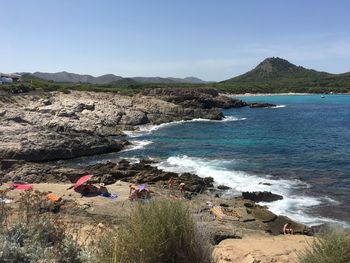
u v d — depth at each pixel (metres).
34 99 58.03
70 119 49.00
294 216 18.00
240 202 19.58
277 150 35.41
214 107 86.00
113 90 81.69
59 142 33.59
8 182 22.91
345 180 24.30
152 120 60.44
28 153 31.58
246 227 15.89
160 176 24.33
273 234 15.21
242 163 29.73
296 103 112.25
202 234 6.14
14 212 7.78
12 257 5.03
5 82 83.44
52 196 17.11
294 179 24.73
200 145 38.97
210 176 25.78
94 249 5.96
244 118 68.56
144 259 5.55
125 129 51.25
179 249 5.76
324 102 116.25
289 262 10.30
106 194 18.59
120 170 26.44
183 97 80.19
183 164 29.80
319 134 46.91
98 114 54.31
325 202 19.98
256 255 10.95
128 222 6.03
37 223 6.25
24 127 36.59
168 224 5.79
